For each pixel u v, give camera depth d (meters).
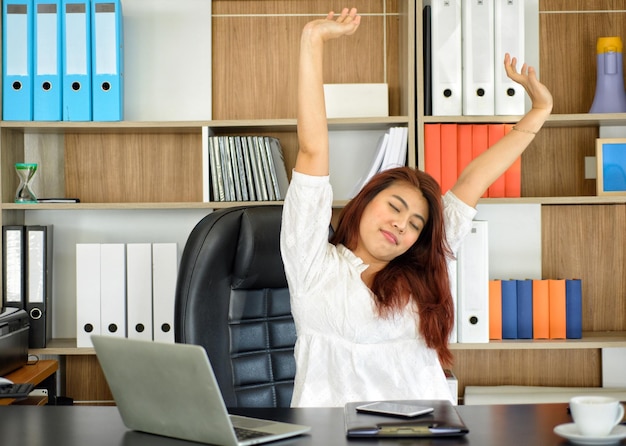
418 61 3.20
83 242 3.53
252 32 3.52
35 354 3.25
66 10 3.23
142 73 3.49
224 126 3.28
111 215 3.53
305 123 1.88
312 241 2.00
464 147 3.22
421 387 2.10
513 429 1.34
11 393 1.79
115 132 3.51
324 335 2.07
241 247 2.25
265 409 1.53
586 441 1.25
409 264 2.14
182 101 3.49
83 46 3.23
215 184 3.28
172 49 3.49
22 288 3.27
